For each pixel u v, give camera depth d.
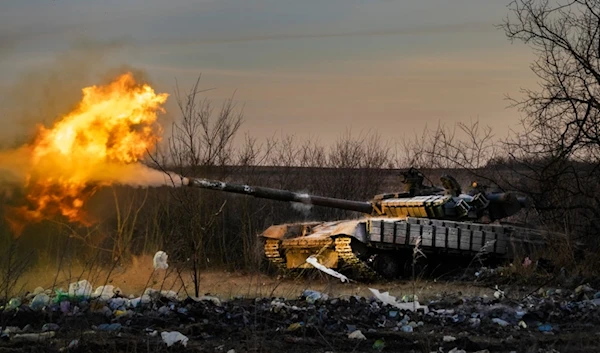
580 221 27.58
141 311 15.38
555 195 27.81
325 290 23.00
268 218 32.41
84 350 11.90
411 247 26.28
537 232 27.88
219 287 22.88
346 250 25.64
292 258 28.20
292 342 13.04
